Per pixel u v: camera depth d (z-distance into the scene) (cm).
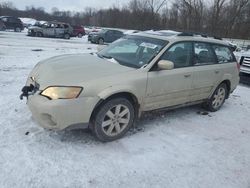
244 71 967
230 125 566
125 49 524
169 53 495
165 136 479
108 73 427
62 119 383
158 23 5044
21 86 669
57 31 2955
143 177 362
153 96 477
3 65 904
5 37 2270
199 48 562
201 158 421
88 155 393
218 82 610
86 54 543
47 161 368
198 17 4556
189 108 640
